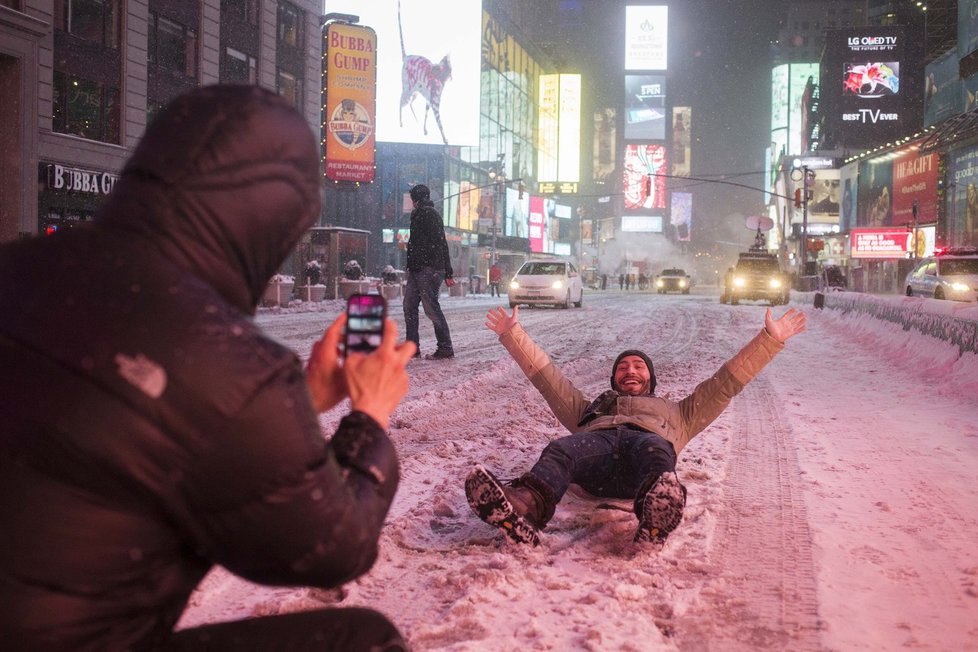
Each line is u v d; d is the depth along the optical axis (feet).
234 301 3.85
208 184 3.63
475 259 254.88
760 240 215.51
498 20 326.44
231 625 4.11
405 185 227.40
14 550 3.28
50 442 3.27
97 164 93.40
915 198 165.99
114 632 3.50
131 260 3.53
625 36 499.92
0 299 3.54
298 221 3.92
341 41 140.05
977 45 155.84
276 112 3.82
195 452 3.34
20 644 3.29
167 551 3.56
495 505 10.79
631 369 14.39
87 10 93.25
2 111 82.17
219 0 114.62
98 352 3.33
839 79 249.96
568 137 389.39
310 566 3.69
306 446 3.57
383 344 4.60
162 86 104.88
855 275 156.97
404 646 4.35
